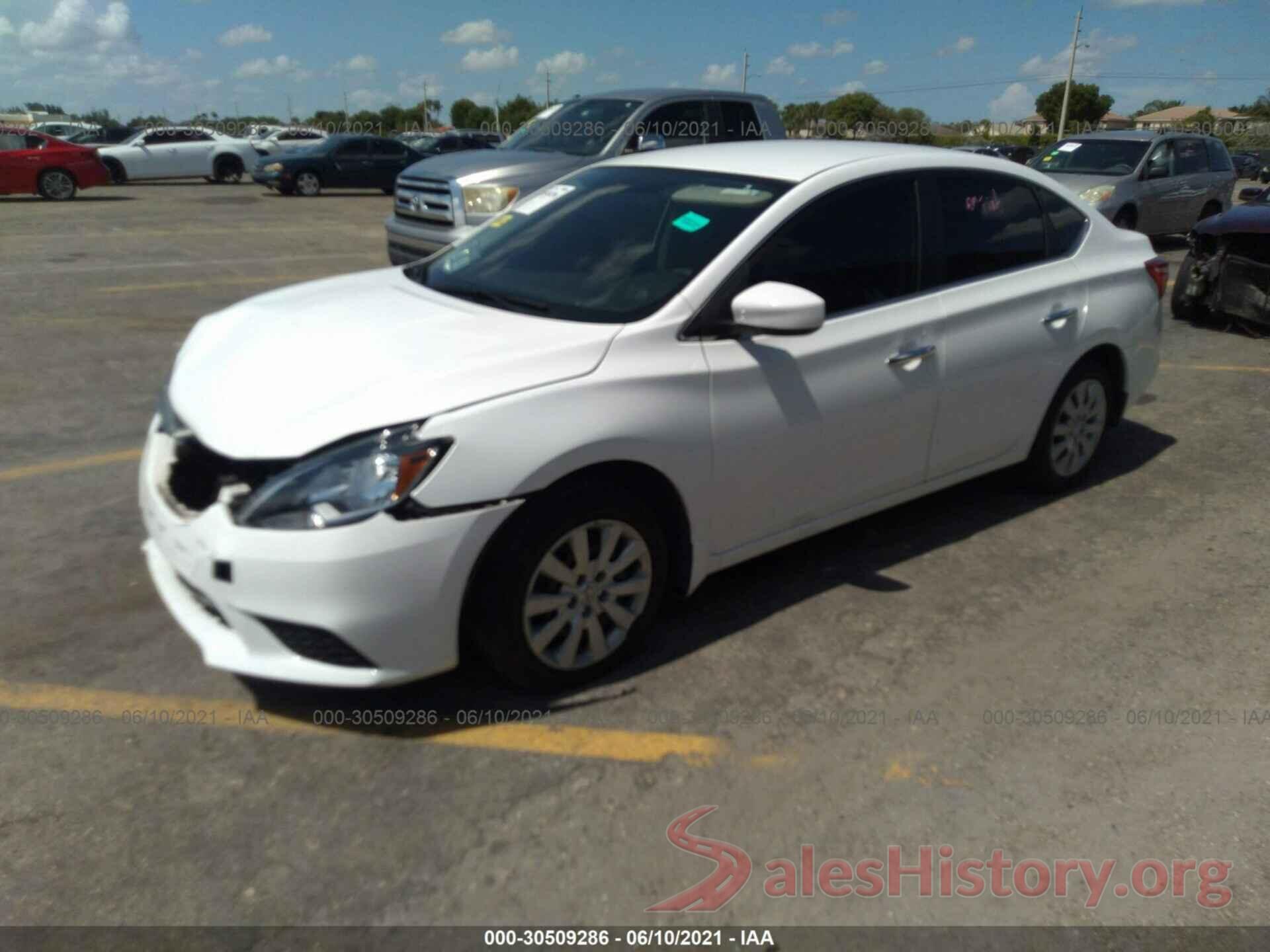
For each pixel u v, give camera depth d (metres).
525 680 3.10
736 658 3.45
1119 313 4.75
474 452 2.79
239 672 2.84
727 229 3.53
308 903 2.38
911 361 3.85
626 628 3.28
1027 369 4.36
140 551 4.13
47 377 6.65
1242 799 2.83
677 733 3.04
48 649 3.39
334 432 2.74
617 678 3.31
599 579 3.18
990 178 4.35
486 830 2.62
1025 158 25.83
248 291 9.97
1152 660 3.52
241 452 2.78
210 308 9.05
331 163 23.23
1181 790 2.86
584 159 8.51
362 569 2.68
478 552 2.83
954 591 3.97
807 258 3.62
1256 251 8.41
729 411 3.32
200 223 16.20
